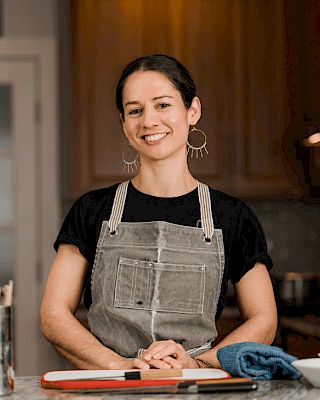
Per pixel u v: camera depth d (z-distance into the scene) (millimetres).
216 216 2557
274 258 5684
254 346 2053
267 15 5145
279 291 5102
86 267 2592
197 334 2504
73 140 5105
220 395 1828
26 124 5445
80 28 5090
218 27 5141
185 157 2580
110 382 1896
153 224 2520
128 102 2506
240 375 2037
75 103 5094
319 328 4605
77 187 5090
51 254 5445
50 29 5477
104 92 5105
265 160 5137
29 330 5398
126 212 2564
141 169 2578
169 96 2480
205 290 2514
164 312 2490
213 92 5133
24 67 5449
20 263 5441
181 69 2529
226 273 2553
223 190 5129
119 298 2504
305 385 1974
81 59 5090
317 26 5074
